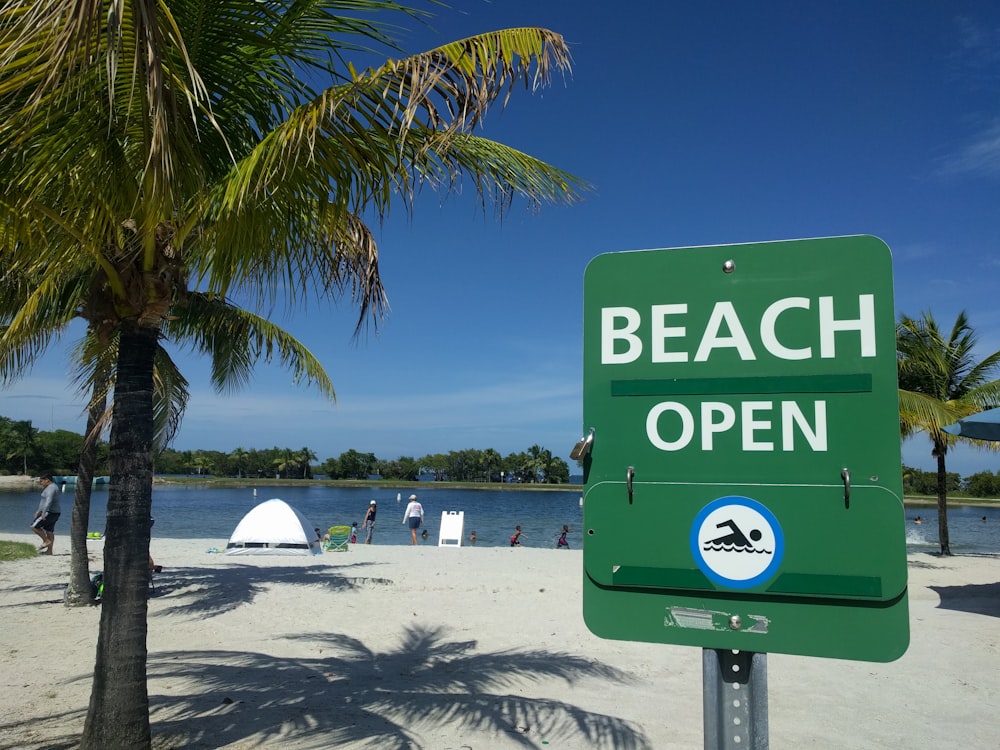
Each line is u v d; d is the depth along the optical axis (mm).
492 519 50656
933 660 8070
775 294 1987
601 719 5977
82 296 7680
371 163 4062
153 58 3141
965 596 12312
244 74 4586
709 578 1923
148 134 3758
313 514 54594
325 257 5105
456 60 3395
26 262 5082
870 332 1904
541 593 12516
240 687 6719
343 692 6605
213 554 18594
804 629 1842
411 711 6066
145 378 4734
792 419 1926
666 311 2068
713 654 1940
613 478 2037
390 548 21250
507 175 4922
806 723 6027
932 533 33688
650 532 1984
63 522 33469
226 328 11828
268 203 4285
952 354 19516
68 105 3889
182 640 8867
